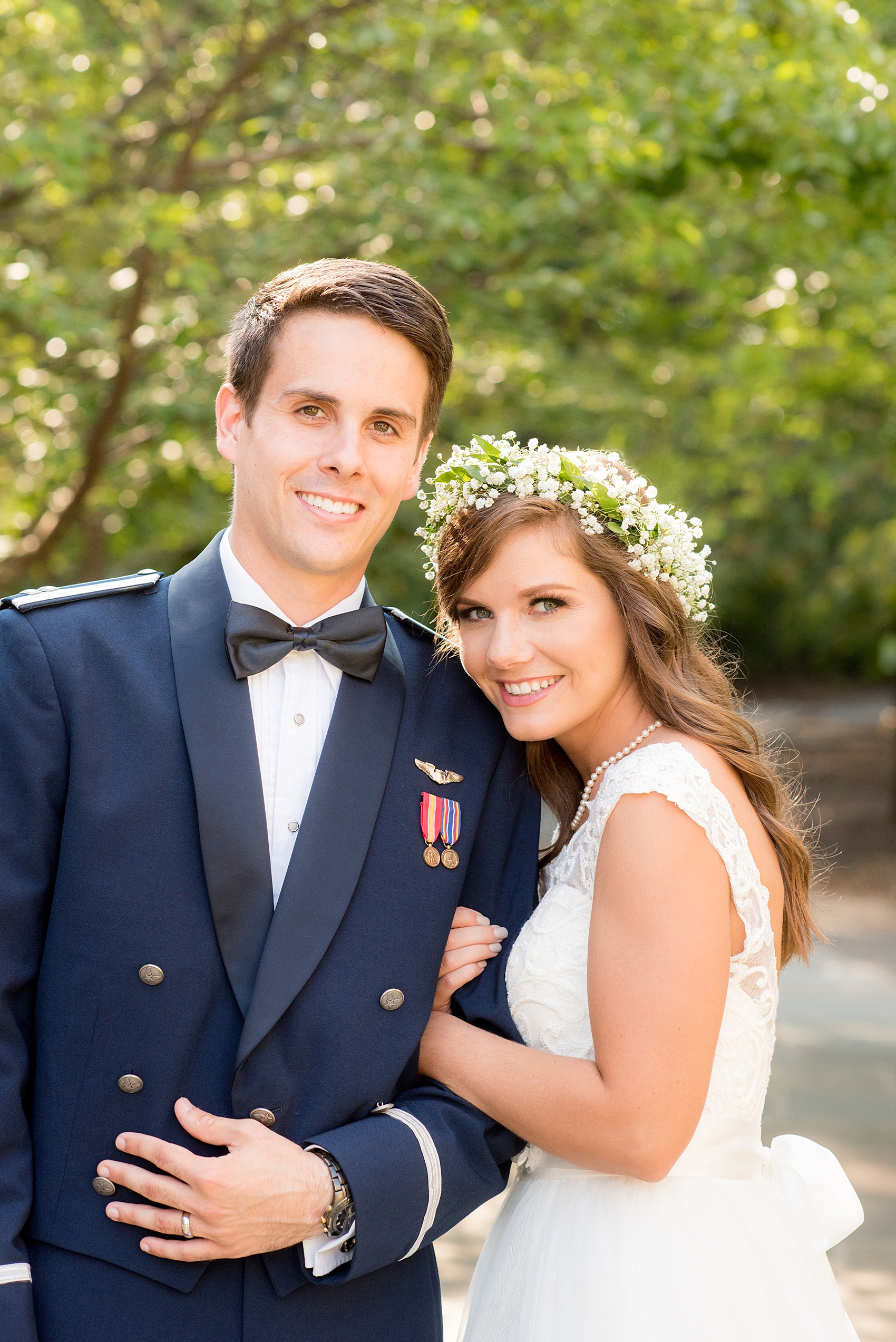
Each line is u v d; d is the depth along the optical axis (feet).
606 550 7.58
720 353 36.11
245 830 6.68
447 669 7.91
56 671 6.77
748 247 29.22
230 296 25.30
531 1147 7.77
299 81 26.35
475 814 7.50
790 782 8.35
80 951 6.57
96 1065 6.53
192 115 25.88
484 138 26.30
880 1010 24.04
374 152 25.43
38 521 30.35
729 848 7.15
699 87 23.81
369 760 7.11
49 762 6.68
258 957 6.67
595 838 7.46
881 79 24.52
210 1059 6.63
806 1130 17.22
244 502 7.13
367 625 7.14
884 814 47.57
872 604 72.08
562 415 31.07
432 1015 7.42
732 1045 7.33
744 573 83.15
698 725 7.68
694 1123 6.91
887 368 37.45
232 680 6.92
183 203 24.44
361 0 24.61
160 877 6.63
